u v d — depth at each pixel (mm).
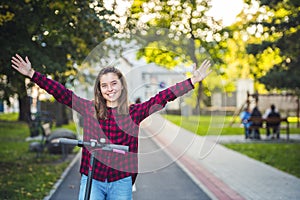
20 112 31328
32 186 8750
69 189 8789
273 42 12289
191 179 10156
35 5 8828
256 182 9633
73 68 9758
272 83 15758
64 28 8953
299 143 18625
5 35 8969
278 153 15055
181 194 8445
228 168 11711
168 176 10516
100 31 9281
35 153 14289
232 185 9305
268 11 11938
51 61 9125
